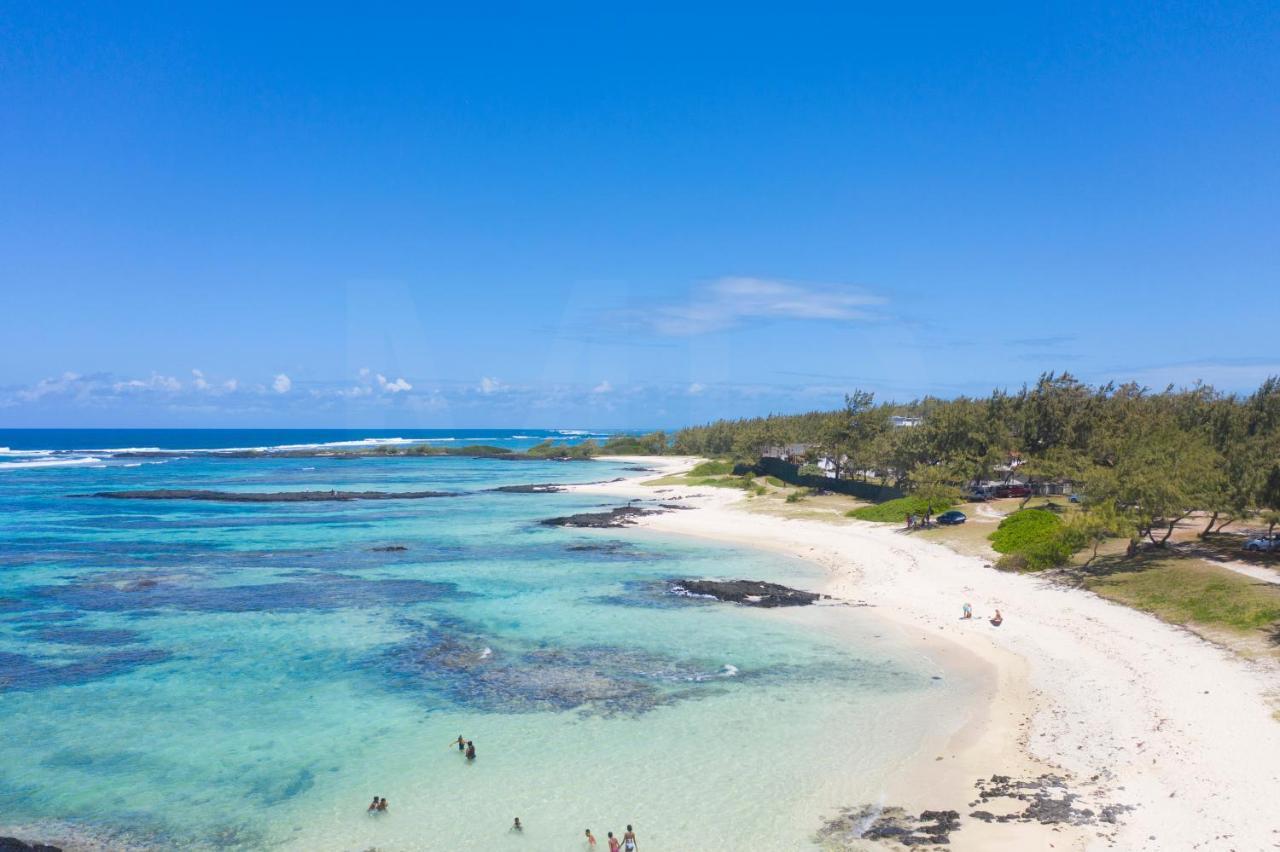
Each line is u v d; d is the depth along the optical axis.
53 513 91.81
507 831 23.14
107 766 27.25
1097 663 35.81
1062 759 26.58
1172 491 50.06
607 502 109.50
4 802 24.72
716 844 22.17
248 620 46.06
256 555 67.25
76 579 56.59
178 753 28.28
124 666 37.62
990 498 87.69
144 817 23.94
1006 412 91.88
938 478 76.44
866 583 55.50
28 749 28.47
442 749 28.72
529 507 104.00
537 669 37.47
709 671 37.09
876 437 107.38
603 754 28.19
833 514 87.06
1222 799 22.61
